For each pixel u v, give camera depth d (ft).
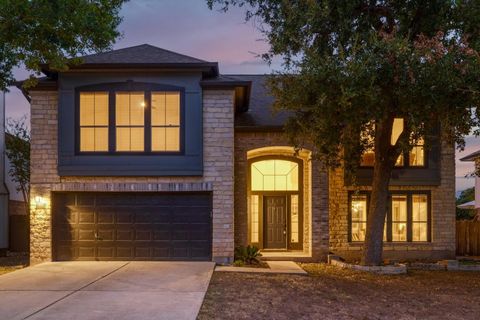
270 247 59.36
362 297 35.50
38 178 47.75
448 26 38.81
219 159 48.01
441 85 34.27
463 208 93.45
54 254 47.83
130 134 47.73
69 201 48.44
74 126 47.24
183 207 48.65
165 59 48.03
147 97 47.57
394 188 57.67
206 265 45.29
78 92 47.42
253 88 65.62
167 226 48.52
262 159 59.41
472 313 31.81
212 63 47.24
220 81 47.73
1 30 38.47
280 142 54.90
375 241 49.29
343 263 50.47
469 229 65.00
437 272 49.24
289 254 55.47
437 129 56.44
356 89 34.71
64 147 47.21
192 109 47.52
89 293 33.24
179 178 47.93
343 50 37.93
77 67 46.52
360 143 47.98
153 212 48.60
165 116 47.83
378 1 41.91
